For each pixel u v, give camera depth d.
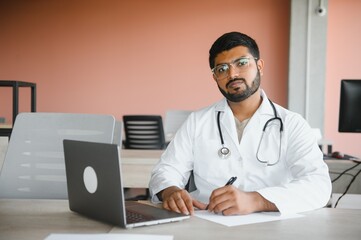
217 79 1.67
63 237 1.02
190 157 1.78
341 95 2.46
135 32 6.20
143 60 6.22
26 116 1.83
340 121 2.47
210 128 1.76
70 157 1.23
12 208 1.33
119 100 6.27
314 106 5.77
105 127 1.80
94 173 1.15
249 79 1.63
